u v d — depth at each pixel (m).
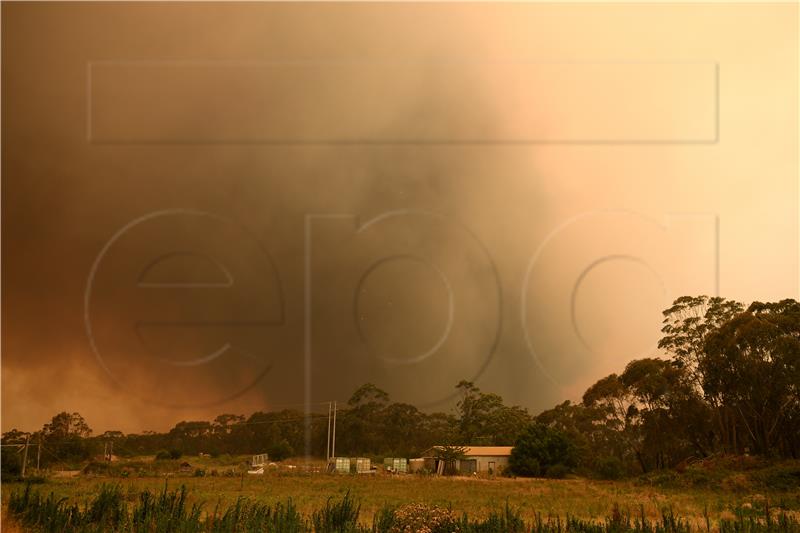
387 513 15.22
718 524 19.05
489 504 24.56
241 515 16.17
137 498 23.70
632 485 39.72
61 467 55.66
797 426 43.31
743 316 42.66
